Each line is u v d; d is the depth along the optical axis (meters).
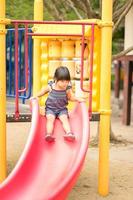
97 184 6.06
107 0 5.34
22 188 4.43
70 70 5.74
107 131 5.54
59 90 5.15
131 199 5.55
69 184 4.29
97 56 5.49
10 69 6.52
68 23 5.20
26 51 5.28
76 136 4.98
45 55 5.95
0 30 5.03
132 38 9.98
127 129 10.32
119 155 7.67
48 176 4.54
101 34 5.43
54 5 8.97
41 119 5.15
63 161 4.72
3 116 5.16
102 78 5.45
